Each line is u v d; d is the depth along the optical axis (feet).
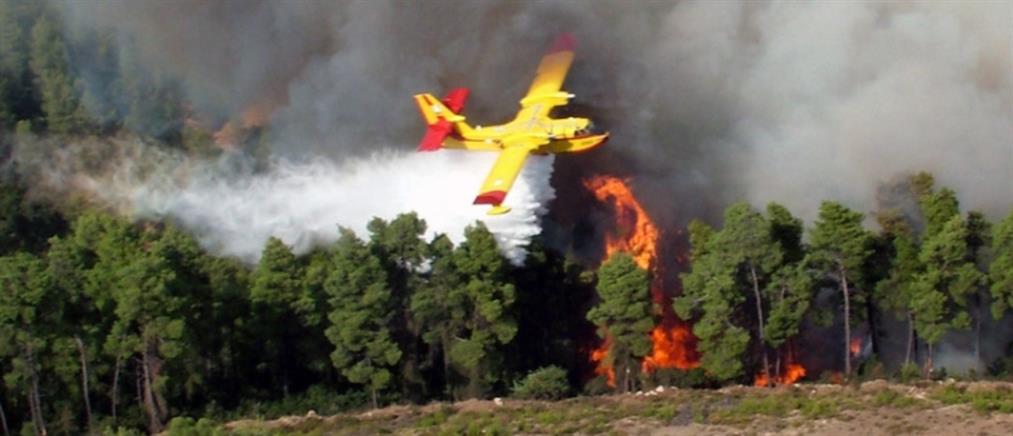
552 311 219.00
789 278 199.21
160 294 191.01
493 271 201.36
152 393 194.90
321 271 201.77
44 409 195.21
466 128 218.79
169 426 189.26
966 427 172.65
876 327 210.59
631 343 199.21
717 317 197.47
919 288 198.29
